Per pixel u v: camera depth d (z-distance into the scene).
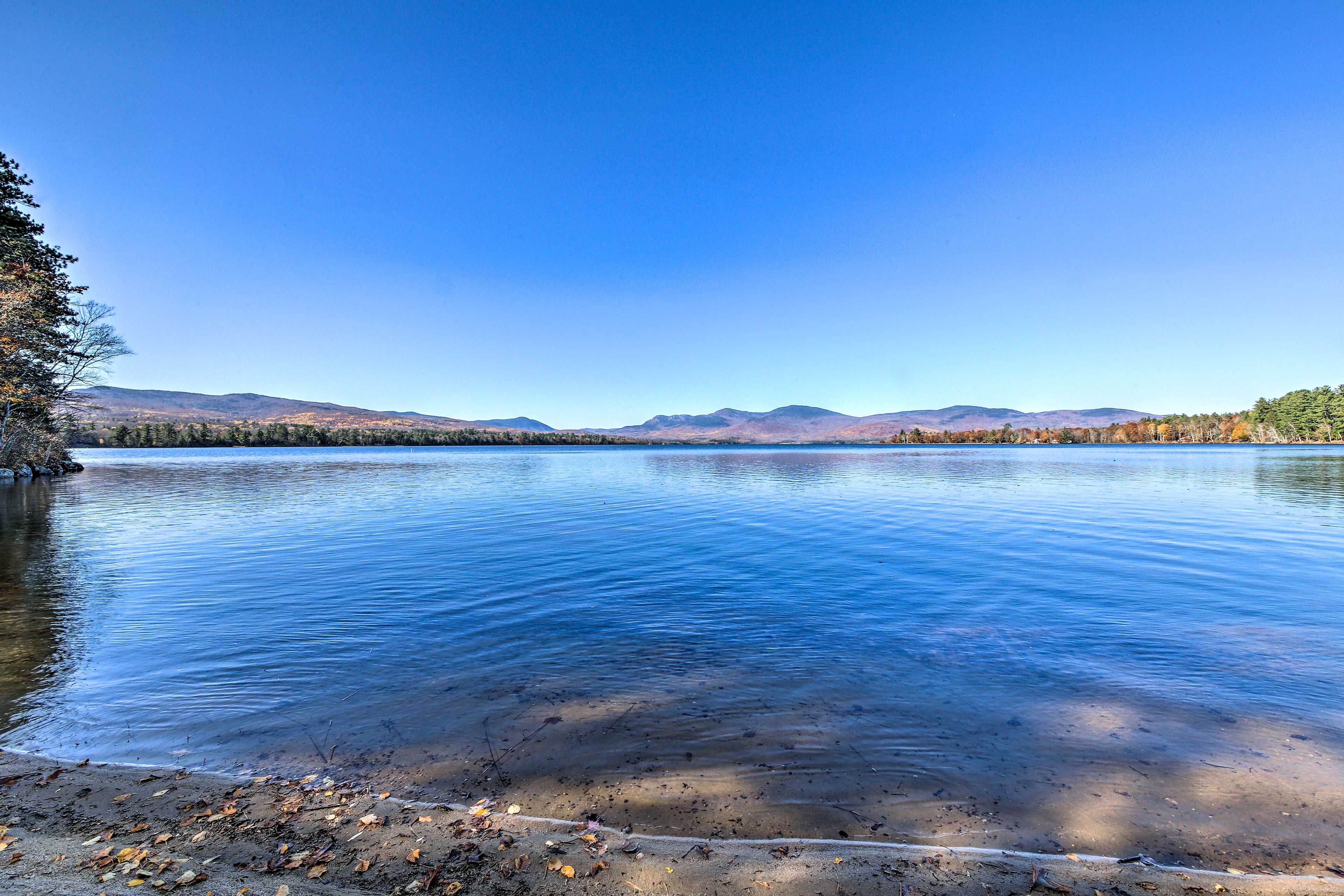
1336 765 5.39
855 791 5.05
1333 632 9.26
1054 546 16.91
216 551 16.42
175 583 12.71
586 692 7.04
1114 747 5.73
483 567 14.23
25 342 37.62
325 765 5.48
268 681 7.41
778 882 3.96
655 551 16.28
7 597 11.55
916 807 4.82
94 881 3.88
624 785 5.12
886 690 7.09
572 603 11.04
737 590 12.09
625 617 10.20
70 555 15.95
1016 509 25.95
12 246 36.00
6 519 23.30
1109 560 15.00
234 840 4.38
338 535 19.33
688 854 4.26
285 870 4.04
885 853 4.29
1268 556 15.46
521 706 6.68
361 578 13.12
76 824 4.56
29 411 46.03
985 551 16.33
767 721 6.29
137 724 6.29
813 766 5.42
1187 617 10.09
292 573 13.59
